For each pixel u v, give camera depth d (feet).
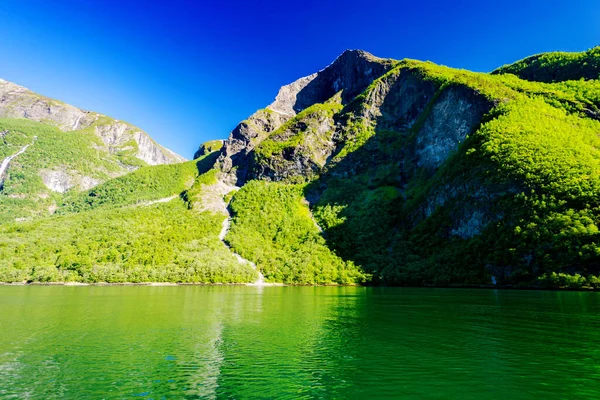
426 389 72.69
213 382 78.38
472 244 395.55
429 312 177.78
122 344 112.78
